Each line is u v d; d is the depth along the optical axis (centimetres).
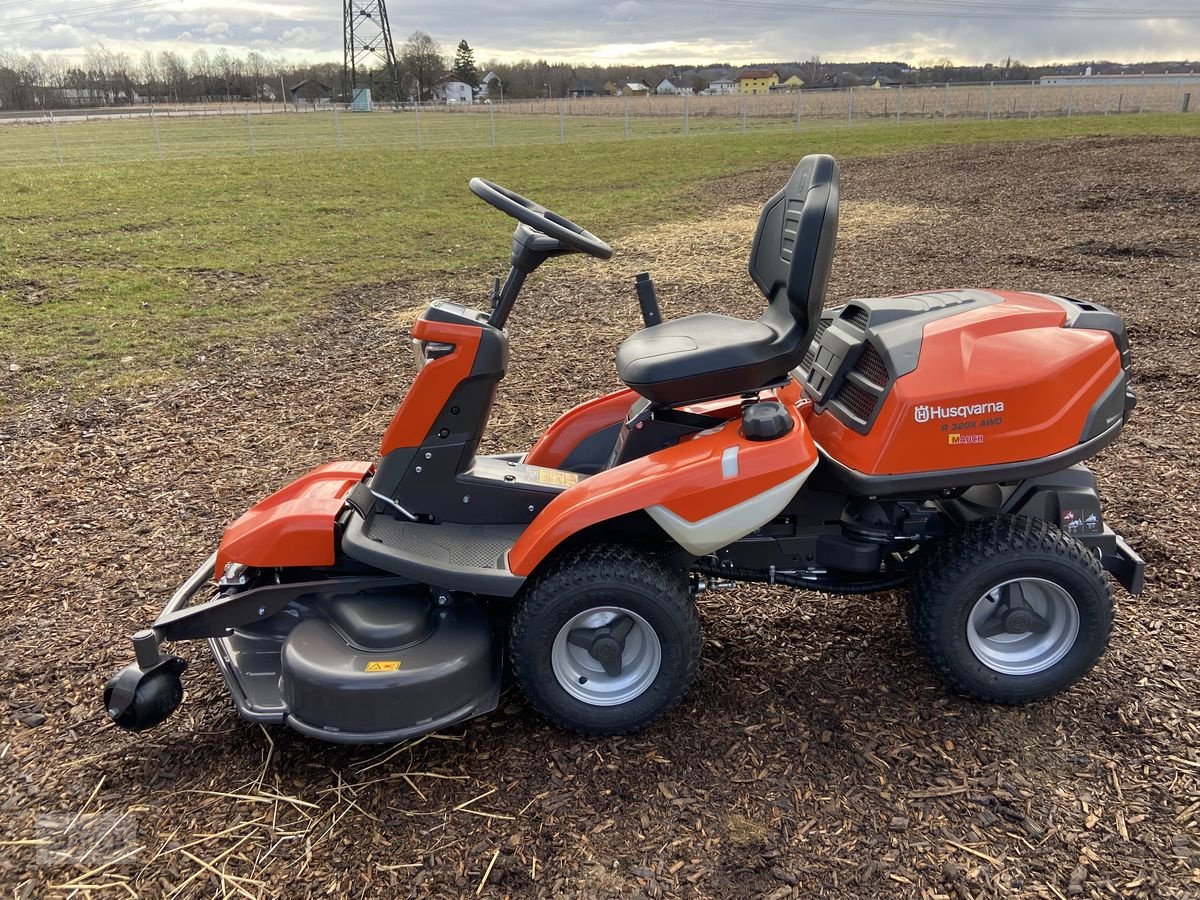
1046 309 270
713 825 239
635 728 271
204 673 310
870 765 259
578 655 272
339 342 725
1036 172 1585
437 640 260
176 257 1073
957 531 272
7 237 1192
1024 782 250
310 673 245
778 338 263
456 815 246
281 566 278
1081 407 258
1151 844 228
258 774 262
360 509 279
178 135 3491
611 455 319
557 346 697
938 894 216
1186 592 339
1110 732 268
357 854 233
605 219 1338
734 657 312
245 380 632
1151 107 3884
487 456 339
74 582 371
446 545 275
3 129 4062
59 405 582
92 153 2578
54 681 306
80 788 257
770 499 251
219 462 493
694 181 1773
